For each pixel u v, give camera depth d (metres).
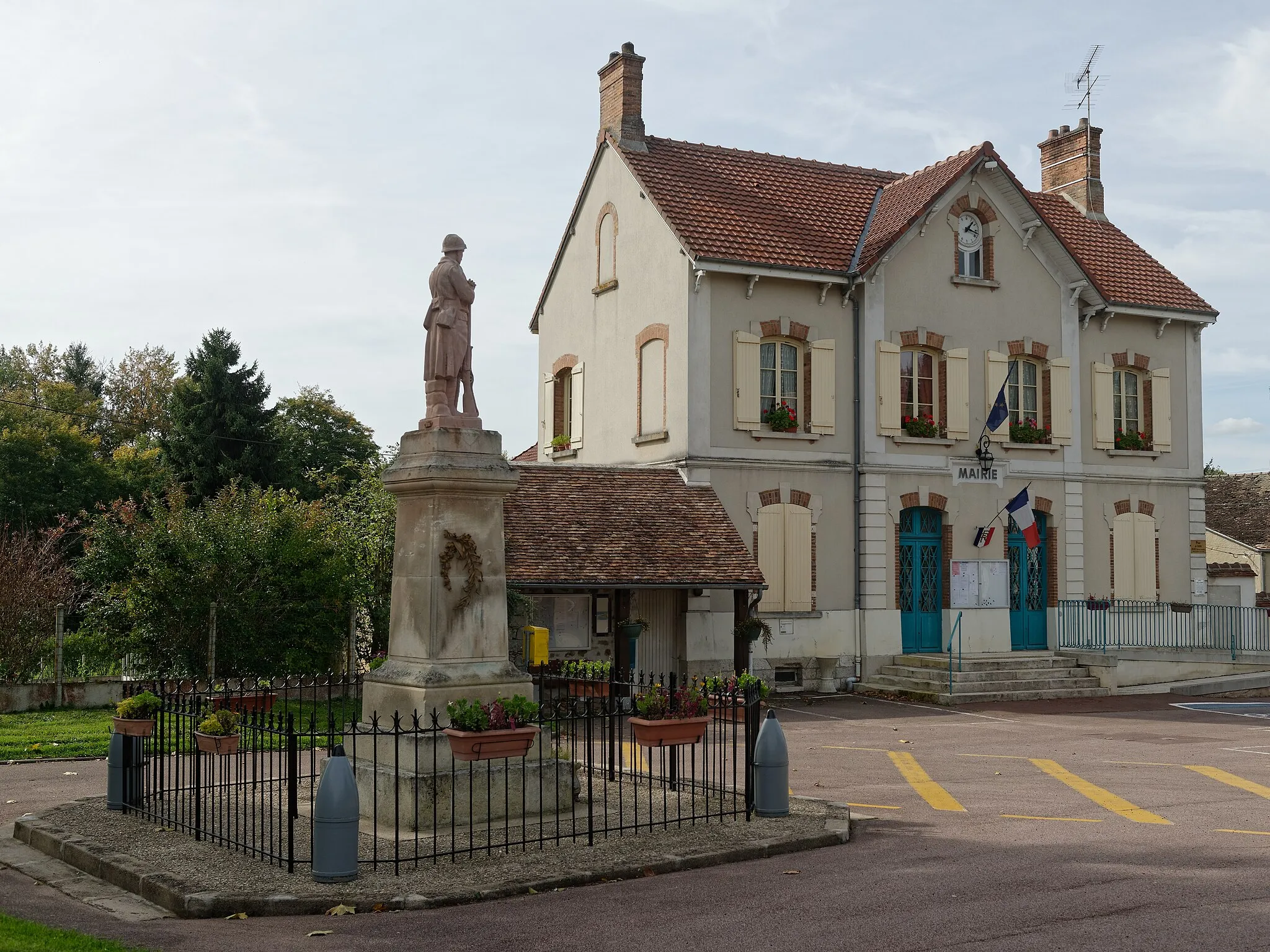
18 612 23.28
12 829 11.92
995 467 28.72
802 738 19.81
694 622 24.73
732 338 26.31
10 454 43.03
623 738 17.91
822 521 27.00
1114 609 29.30
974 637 28.23
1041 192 35.06
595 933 8.15
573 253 30.50
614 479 25.06
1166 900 8.95
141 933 8.23
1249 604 34.28
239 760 13.10
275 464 45.00
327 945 7.92
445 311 12.35
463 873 9.57
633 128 28.59
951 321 28.50
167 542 23.22
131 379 54.84
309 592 23.69
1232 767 16.48
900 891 9.27
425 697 11.52
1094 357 30.39
